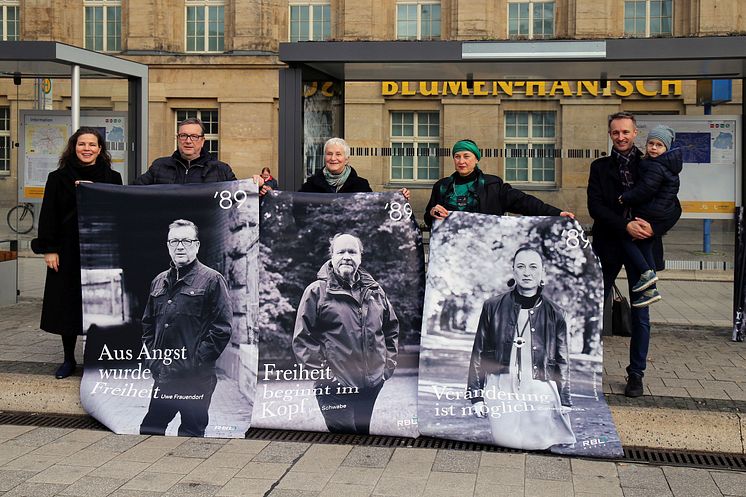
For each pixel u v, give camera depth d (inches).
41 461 204.7
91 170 254.8
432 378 222.8
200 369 231.9
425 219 245.6
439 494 183.6
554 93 494.0
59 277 252.8
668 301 473.4
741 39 290.8
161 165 254.8
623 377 267.0
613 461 209.2
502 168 446.0
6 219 685.9
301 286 231.5
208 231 233.5
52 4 955.3
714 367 282.8
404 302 229.9
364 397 226.7
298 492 184.4
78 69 374.6
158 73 936.9
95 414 232.8
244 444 219.3
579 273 221.5
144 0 935.0
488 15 873.5
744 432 218.2
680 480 194.9
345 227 231.6
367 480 192.2
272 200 233.8
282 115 322.3
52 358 289.6
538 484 190.4
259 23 923.4
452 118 560.7
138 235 235.6
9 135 696.4
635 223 237.3
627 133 242.4
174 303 233.8
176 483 189.6
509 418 217.6
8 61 370.3
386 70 343.9
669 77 346.9
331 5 922.7
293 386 229.3
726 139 361.4
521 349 221.5
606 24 848.3
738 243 335.6
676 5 847.7
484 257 224.7
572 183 436.1
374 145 585.0
